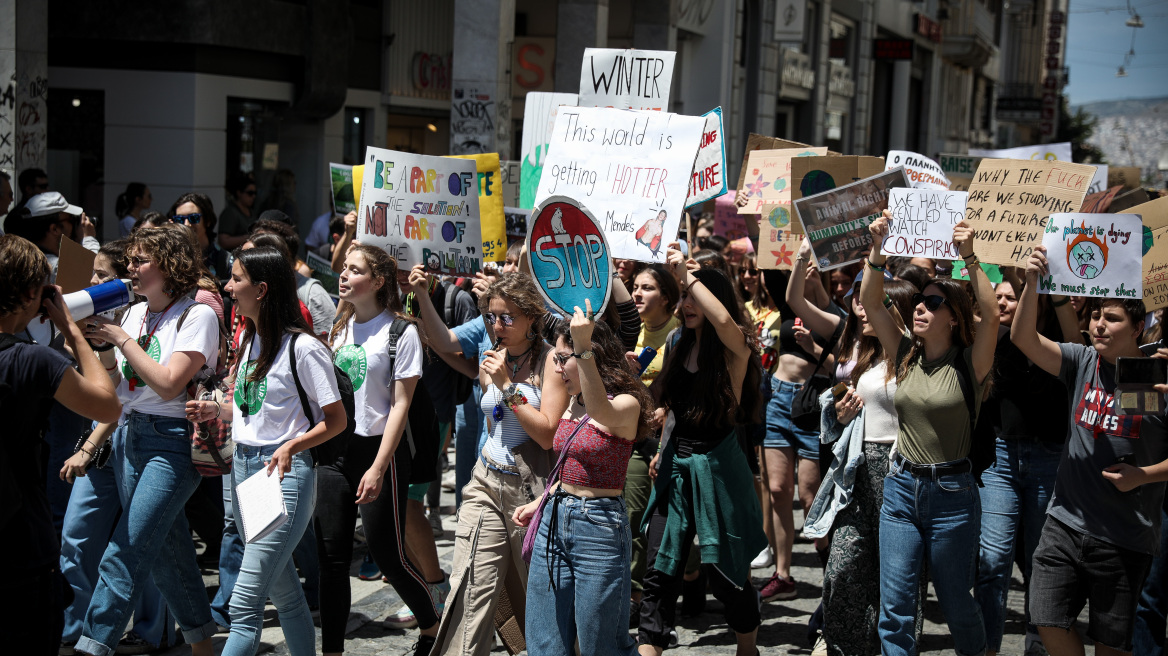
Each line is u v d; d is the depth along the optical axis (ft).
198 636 14.83
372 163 18.51
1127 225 13.80
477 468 14.52
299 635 14.02
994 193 17.66
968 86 141.90
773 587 19.66
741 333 14.93
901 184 17.06
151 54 37.52
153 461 14.26
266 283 13.66
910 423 14.24
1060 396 16.37
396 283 15.56
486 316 15.08
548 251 13.29
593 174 16.72
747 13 69.00
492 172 20.62
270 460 13.56
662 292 18.12
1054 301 16.15
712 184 17.62
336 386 13.97
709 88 63.93
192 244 14.76
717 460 15.02
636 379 12.91
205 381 14.32
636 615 17.31
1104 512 13.76
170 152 37.88
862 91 93.61
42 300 11.55
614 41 56.95
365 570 19.38
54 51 37.88
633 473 16.89
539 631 12.67
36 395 11.00
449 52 54.13
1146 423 13.65
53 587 11.36
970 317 14.17
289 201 42.22
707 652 16.89
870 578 15.39
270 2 40.40
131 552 14.01
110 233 38.60
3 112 28.04
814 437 19.62
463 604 14.08
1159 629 15.72
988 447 14.39
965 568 14.06
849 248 17.26
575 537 12.50
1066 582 14.02
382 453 14.46
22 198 25.95
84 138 38.60
